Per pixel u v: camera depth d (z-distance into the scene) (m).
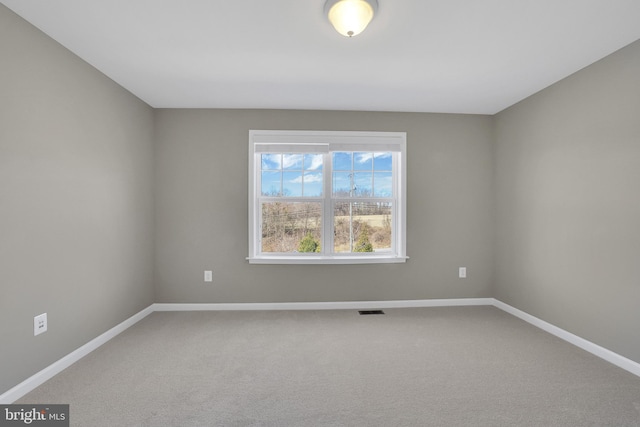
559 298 2.66
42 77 1.93
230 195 3.35
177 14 1.77
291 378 1.99
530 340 2.58
